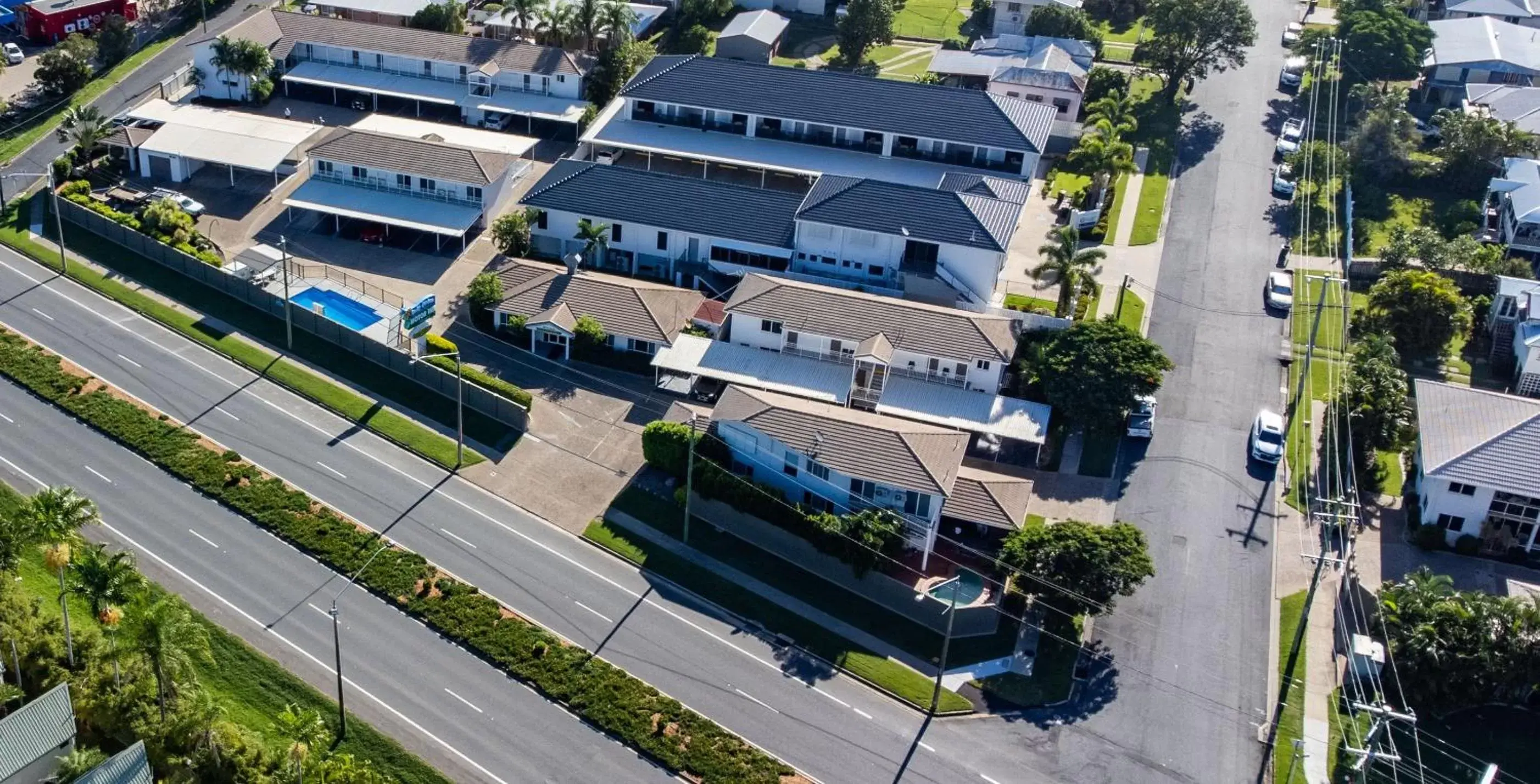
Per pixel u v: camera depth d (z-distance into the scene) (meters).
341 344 121.31
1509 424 105.12
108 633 85.94
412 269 131.12
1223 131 161.00
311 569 99.00
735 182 148.38
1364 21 169.62
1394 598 94.38
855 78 149.00
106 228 134.50
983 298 126.44
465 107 156.00
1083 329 113.19
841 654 95.38
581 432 112.94
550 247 133.62
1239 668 94.88
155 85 163.00
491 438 112.44
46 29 169.50
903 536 99.69
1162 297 131.75
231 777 81.06
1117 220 143.75
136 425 110.69
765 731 89.19
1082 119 162.75
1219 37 160.12
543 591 98.38
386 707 88.62
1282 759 88.75
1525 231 136.50
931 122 144.50
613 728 88.19
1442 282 123.75
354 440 111.62
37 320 122.69
